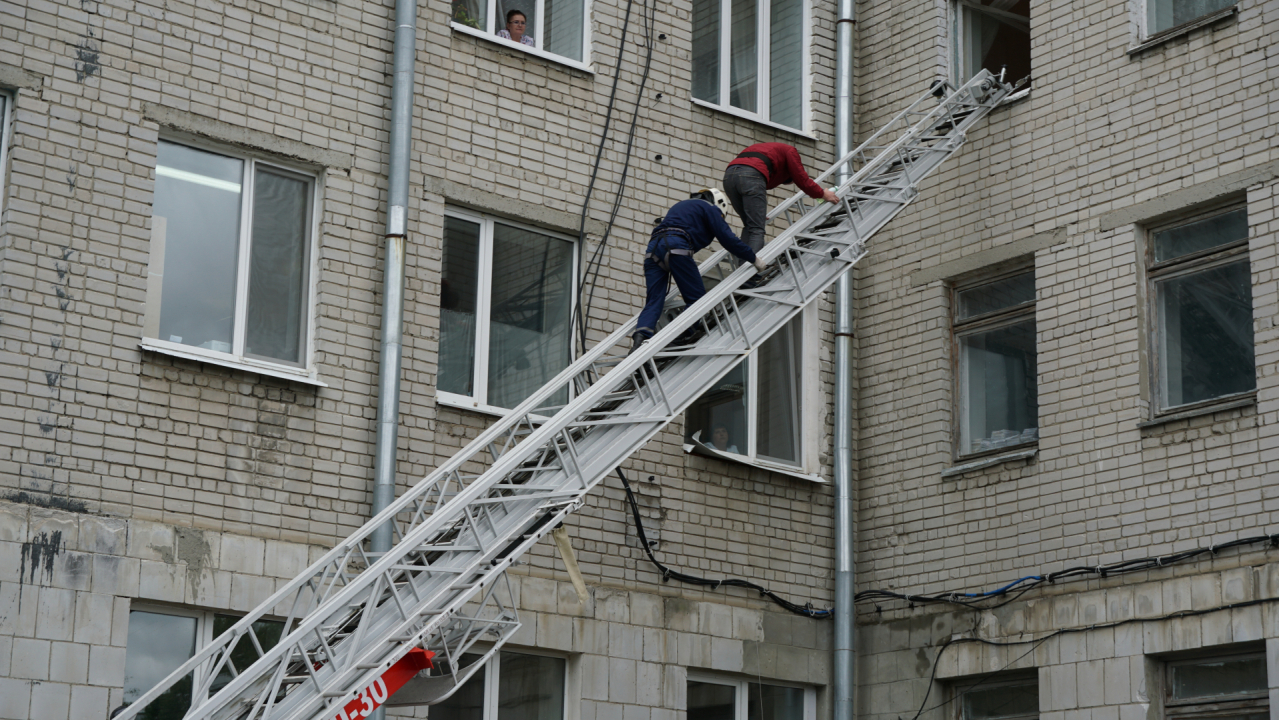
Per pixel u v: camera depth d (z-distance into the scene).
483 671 13.17
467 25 14.44
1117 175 14.02
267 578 12.02
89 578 11.20
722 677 14.52
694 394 11.92
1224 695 12.48
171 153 12.55
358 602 10.52
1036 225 14.57
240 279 12.67
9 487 11.05
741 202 12.88
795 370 15.84
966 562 14.43
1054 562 13.69
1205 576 12.58
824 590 15.25
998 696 14.09
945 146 14.13
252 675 9.67
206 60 12.61
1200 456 12.88
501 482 11.23
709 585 14.45
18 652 10.80
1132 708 12.81
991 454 14.76
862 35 16.52
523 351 14.16
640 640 13.85
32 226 11.54
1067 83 14.62
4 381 11.20
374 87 13.48
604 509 13.97
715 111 15.62
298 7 13.19
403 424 13.02
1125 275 13.76
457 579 10.53
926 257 15.50
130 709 9.80
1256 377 12.66
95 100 12.02
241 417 12.23
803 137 16.11
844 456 15.29
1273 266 12.73
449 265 13.84
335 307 12.88
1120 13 14.28
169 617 11.73
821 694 15.01
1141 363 13.48
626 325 12.30
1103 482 13.51
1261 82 13.09
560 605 13.45
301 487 12.38
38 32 11.84
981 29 16.27
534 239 14.42
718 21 16.20
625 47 15.12
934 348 15.23
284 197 13.06
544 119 14.45
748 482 15.01
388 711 12.52
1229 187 13.15
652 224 14.88
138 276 11.97
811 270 12.90
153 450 11.74
